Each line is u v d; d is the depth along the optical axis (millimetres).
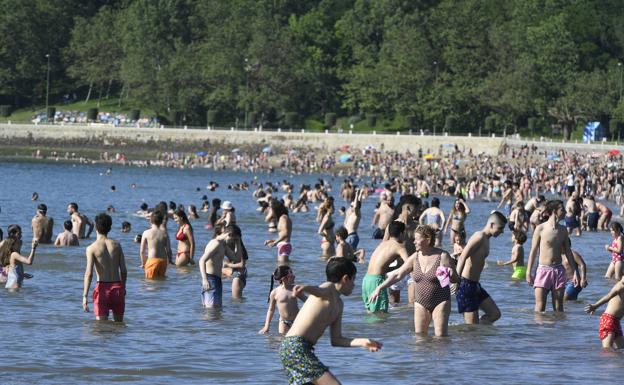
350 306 32688
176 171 186500
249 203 99375
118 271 29344
